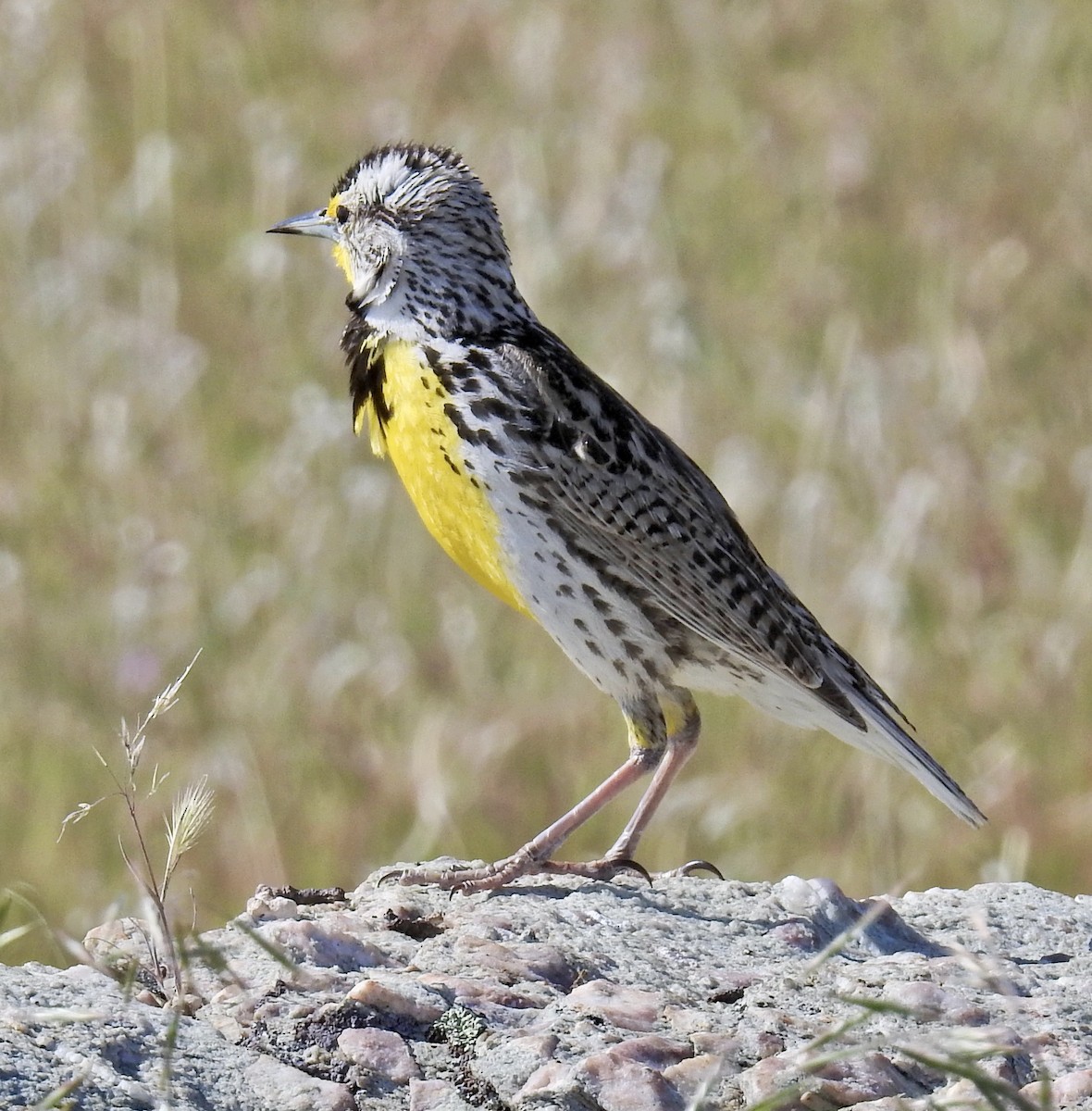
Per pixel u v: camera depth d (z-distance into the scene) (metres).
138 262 15.55
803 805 11.30
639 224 15.59
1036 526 13.78
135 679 11.71
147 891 6.13
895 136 18.80
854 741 8.45
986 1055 5.68
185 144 17.58
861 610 12.32
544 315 14.76
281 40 19.55
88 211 16.08
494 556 8.16
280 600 12.38
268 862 10.52
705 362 14.33
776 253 16.64
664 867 10.95
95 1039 5.70
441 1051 6.04
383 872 7.66
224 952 6.41
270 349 14.80
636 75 18.86
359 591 12.66
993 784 11.42
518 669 12.10
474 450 8.02
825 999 6.57
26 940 8.41
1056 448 14.43
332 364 14.72
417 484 8.23
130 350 14.27
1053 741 12.10
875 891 10.80
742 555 8.40
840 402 13.62
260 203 16.20
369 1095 5.86
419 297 8.30
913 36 20.89
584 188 16.05
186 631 12.18
